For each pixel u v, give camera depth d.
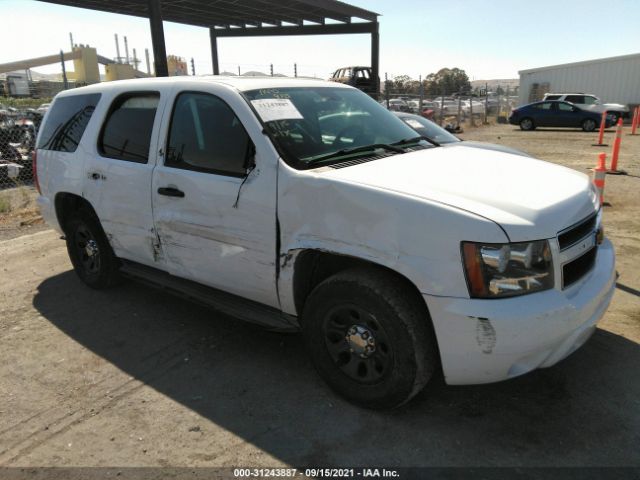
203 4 15.78
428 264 2.54
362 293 2.77
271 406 3.08
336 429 2.84
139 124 3.97
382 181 2.79
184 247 3.67
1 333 4.16
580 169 12.10
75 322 4.31
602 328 3.85
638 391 3.08
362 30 20.19
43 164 4.87
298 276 3.09
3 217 8.05
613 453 2.59
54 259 5.97
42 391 3.34
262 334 4.00
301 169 3.03
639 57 32.16
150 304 4.62
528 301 2.47
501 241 2.43
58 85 27.70
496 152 3.72
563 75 35.03
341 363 3.04
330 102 3.82
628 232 6.32
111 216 4.22
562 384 3.17
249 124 3.23
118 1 13.92
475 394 3.10
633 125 22.80
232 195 3.25
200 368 3.54
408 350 2.68
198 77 3.80
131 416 3.04
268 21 19.72
